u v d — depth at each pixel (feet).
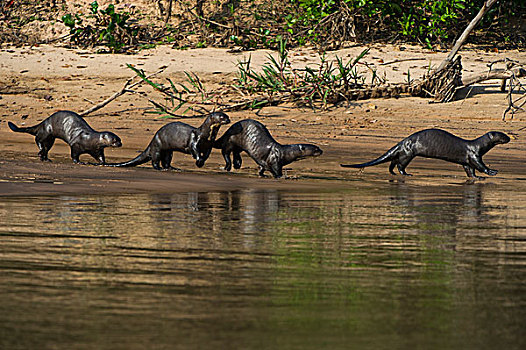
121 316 18.53
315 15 125.39
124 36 125.70
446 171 62.75
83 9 137.39
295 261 25.58
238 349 16.01
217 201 41.73
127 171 53.62
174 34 130.00
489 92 105.81
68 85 106.83
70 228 31.50
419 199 44.37
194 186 48.49
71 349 15.89
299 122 91.91
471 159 59.21
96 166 56.18
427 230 32.58
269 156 56.59
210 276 23.11
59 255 25.95
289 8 135.13
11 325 17.66
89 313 18.78
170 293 20.92
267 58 117.50
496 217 36.91
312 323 18.10
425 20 127.95
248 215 36.47
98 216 34.96
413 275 23.58
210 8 137.69
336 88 102.42
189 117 94.43
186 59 117.29
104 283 21.99
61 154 66.74
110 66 113.70
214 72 111.14
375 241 29.66
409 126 89.35
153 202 40.55
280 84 100.68
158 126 89.45
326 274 23.61
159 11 136.05
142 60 116.57
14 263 24.57
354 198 44.50
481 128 88.07
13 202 38.86
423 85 103.81
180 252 26.84
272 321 18.24
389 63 108.06
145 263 24.85
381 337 17.02
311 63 115.75
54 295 20.54
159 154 58.65
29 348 15.94
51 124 60.90
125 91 95.45
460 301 20.36
